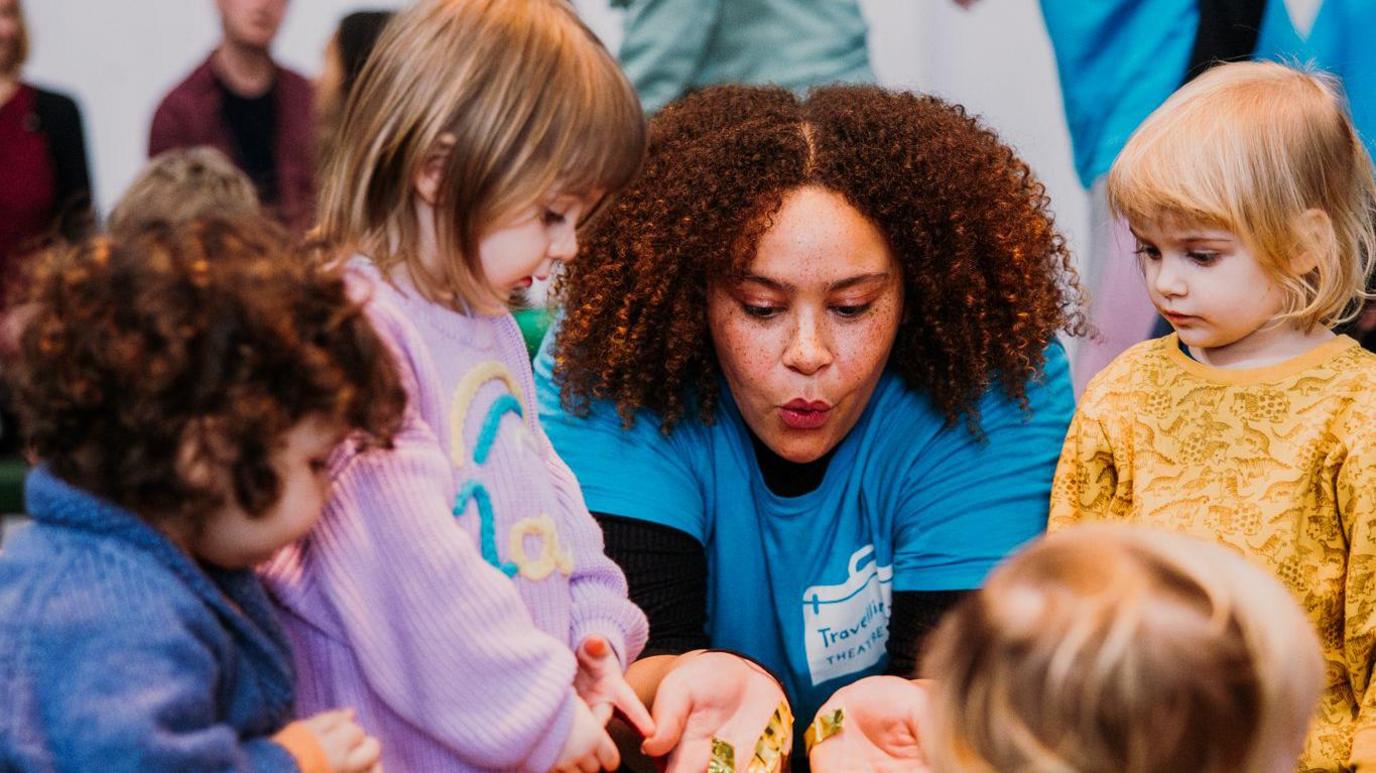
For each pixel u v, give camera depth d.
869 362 1.39
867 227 1.36
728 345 1.41
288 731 1.04
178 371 0.95
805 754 1.57
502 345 1.28
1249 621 0.87
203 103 2.55
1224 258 1.37
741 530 1.51
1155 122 1.42
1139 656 0.85
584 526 1.31
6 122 2.49
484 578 1.12
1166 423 1.45
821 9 2.51
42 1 2.52
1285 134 1.35
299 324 0.99
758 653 1.55
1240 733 0.86
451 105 1.15
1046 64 2.46
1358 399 1.36
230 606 1.04
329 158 1.27
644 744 1.27
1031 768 0.86
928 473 1.50
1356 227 1.41
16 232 2.49
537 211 1.18
